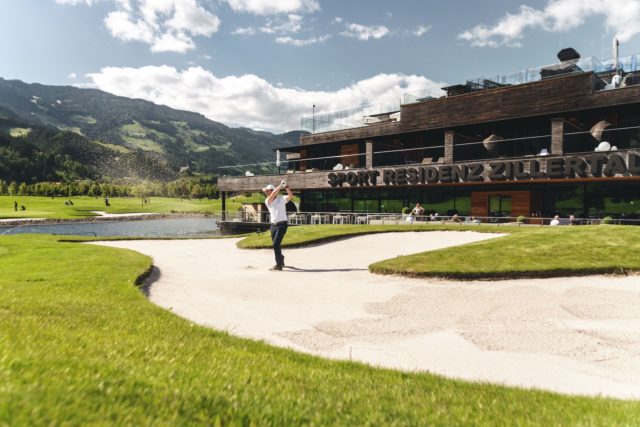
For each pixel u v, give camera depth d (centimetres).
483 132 3116
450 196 3025
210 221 7425
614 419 297
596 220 2270
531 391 375
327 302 787
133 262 1120
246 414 245
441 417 283
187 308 732
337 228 1888
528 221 2597
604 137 2564
